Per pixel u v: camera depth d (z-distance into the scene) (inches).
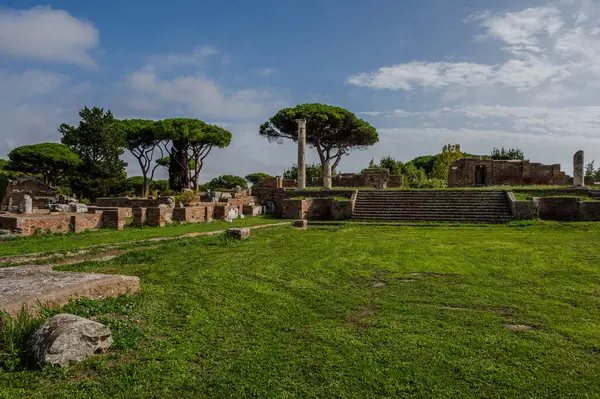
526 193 935.0
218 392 150.0
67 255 413.4
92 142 1660.9
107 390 149.5
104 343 179.6
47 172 1726.1
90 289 237.8
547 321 222.8
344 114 1744.6
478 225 733.9
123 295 259.8
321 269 362.9
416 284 307.6
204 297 269.6
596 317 228.8
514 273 338.3
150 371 162.7
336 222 831.1
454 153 2053.4
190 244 497.0
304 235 612.1
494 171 1615.4
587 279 314.7
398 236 599.8
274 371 165.2
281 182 1610.5
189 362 173.2
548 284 301.7
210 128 1817.2
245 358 176.7
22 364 165.2
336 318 229.9
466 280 317.4
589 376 161.2
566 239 527.5
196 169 1828.2
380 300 265.4
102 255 422.0
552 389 151.9
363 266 376.2
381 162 2262.6
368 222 823.7
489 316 231.5
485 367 168.4
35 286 229.6
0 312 185.6
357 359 175.9
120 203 1154.0
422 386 153.7
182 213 803.4
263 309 245.4
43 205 1216.2
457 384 155.6
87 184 1641.2
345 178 1718.8
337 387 153.3
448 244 506.3
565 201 788.6
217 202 1021.2
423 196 960.9
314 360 175.2
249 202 1120.2
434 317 230.5
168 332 205.5
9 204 1448.1
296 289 293.6
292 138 1845.5
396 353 181.8
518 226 703.1
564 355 179.8
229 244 502.6
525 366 169.6
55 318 177.9
